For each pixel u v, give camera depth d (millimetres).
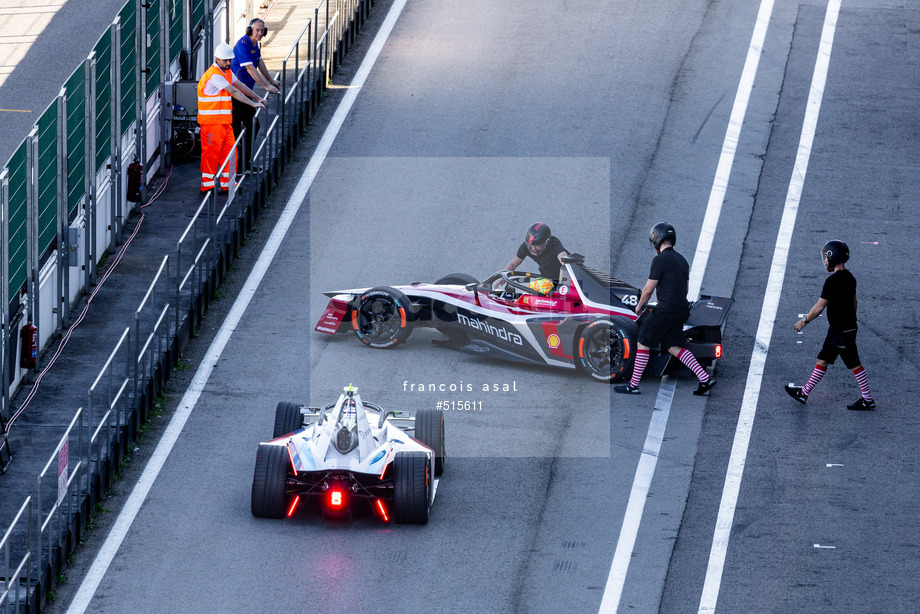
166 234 48125
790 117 58500
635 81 61969
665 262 37250
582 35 67375
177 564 29625
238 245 47156
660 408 37438
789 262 46688
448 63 64000
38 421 35844
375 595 28422
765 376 39406
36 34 63562
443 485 33094
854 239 48469
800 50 65500
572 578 29266
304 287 44875
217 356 40125
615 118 58250
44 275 39719
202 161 50656
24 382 37875
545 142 56031
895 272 46188
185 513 31766
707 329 38938
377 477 31406
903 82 62281
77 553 30109
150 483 33125
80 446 30688
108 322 41812
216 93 49906
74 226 41969
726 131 57156
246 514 31703
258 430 35969
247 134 52062
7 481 32875
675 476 33812
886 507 32406
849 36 67250
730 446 35344
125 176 49094
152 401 36875
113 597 28453
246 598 28328
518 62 64125
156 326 37312
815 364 40219
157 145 53469
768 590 28938
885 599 28594
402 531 30938
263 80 51625
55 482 32906
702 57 64625
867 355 40781
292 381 38750
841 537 31062
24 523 31016
